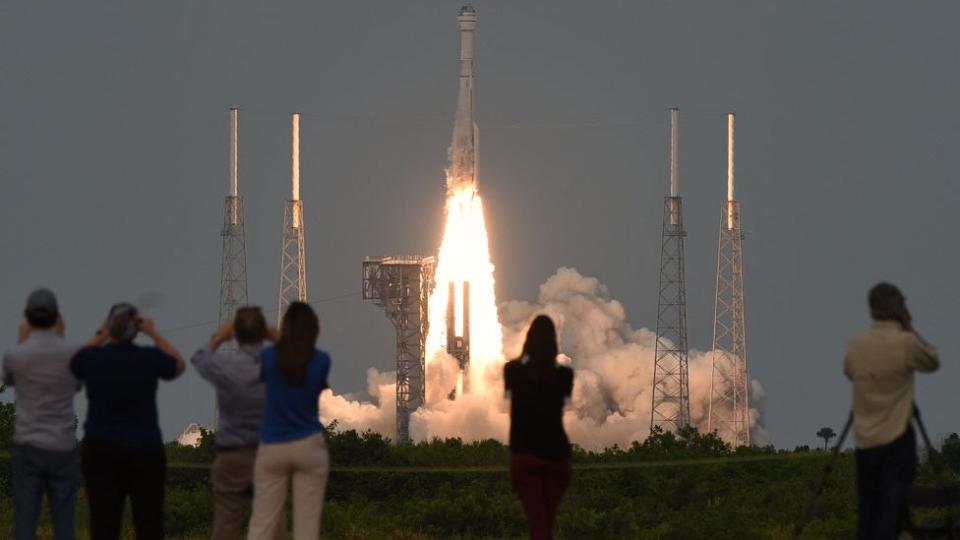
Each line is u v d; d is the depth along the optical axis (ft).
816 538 353.31
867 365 221.25
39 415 229.45
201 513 393.70
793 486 424.46
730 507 386.73
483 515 391.65
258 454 225.76
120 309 225.15
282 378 223.92
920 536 228.84
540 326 229.04
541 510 228.84
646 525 394.73
